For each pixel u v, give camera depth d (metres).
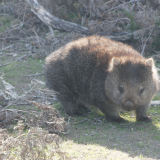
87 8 18.39
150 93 8.51
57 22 16.14
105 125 9.27
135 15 16.22
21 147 6.28
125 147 7.46
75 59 9.81
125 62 8.38
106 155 6.92
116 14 17.55
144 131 8.67
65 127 8.66
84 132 8.66
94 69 9.41
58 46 16.08
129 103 8.01
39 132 6.57
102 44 10.01
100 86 9.18
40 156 6.26
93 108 11.23
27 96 10.34
